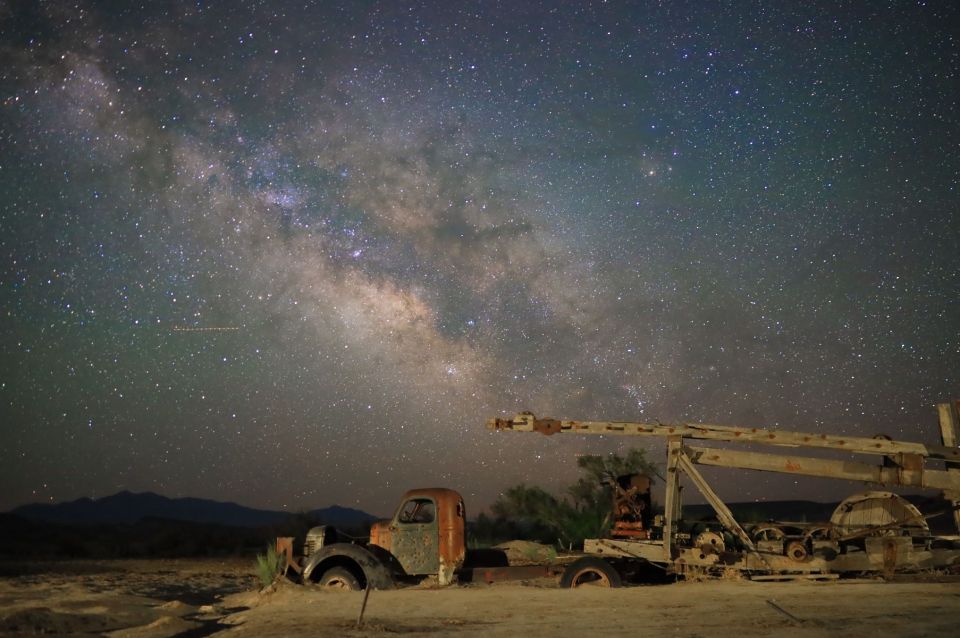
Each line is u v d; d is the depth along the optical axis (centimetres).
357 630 805
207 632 863
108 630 876
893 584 1051
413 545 1338
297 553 1495
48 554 2766
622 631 762
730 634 732
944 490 1179
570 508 1984
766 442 1205
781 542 1148
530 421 1240
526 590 1086
